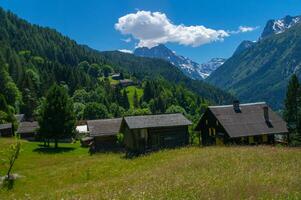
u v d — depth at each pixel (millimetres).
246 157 34156
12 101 180000
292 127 88750
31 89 191500
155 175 27031
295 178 19922
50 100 86625
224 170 25141
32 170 54500
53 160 67562
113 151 78000
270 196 15695
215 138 65812
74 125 88438
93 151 79938
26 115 177750
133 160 51750
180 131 69562
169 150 56219
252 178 20344
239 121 63562
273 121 64500
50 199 26391
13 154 49344
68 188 33344
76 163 57156
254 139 62031
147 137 67812
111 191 20266
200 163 31891
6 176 48969
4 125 117688
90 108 176000
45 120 85812
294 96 92125
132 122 68312
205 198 15922
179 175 24297
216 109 65938
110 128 88938
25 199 28641
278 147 46469
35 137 108750
